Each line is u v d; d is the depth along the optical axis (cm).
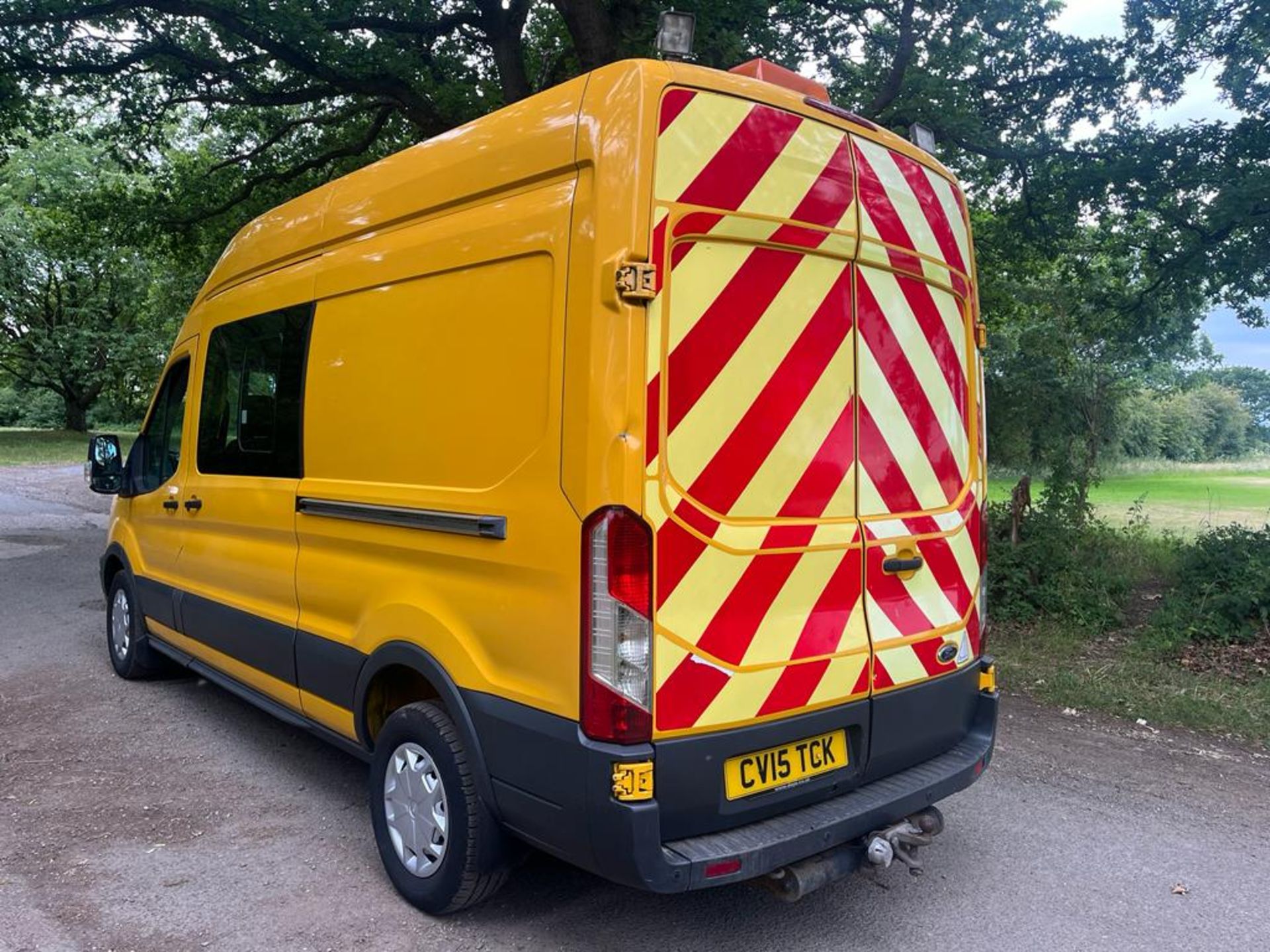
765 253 282
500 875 304
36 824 388
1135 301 1017
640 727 250
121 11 1002
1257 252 844
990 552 833
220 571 456
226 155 1398
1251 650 694
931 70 979
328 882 343
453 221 313
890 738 314
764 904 336
